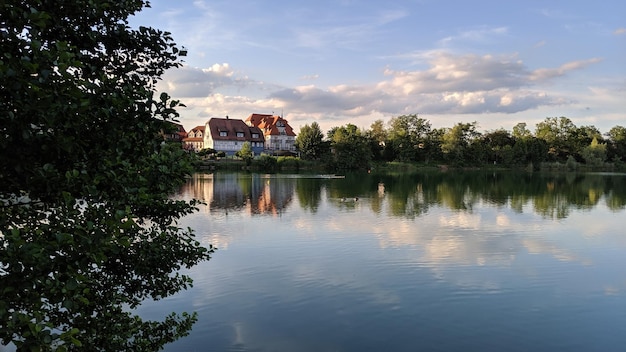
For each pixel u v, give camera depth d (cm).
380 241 2117
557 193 4734
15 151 347
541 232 2378
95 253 367
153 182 491
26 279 335
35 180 365
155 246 648
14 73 310
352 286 1417
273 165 9356
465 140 11988
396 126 12400
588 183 6431
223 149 11600
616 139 12800
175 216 692
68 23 466
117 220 393
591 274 1577
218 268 1614
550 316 1192
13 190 380
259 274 1544
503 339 1057
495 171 10500
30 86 324
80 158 403
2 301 315
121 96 404
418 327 1119
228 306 1241
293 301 1285
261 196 4222
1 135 338
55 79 348
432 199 4019
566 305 1272
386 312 1209
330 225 2581
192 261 704
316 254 1848
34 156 371
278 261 1727
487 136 13012
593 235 2298
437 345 1023
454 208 3372
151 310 1208
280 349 995
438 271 1598
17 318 331
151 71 585
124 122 414
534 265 1686
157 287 684
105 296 620
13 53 346
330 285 1426
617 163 11625
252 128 12294
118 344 610
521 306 1262
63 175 380
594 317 1188
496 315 1195
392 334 1078
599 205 3647
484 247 1994
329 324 1130
